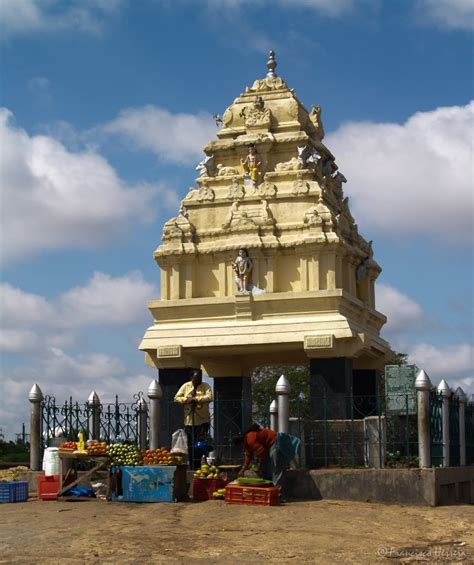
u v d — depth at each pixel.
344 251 30.16
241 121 32.50
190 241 30.98
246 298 29.47
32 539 18.23
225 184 31.77
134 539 18.23
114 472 24.03
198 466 27.61
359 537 18.91
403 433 26.77
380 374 33.34
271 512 21.58
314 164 31.25
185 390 28.08
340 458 26.31
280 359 32.72
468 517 21.91
